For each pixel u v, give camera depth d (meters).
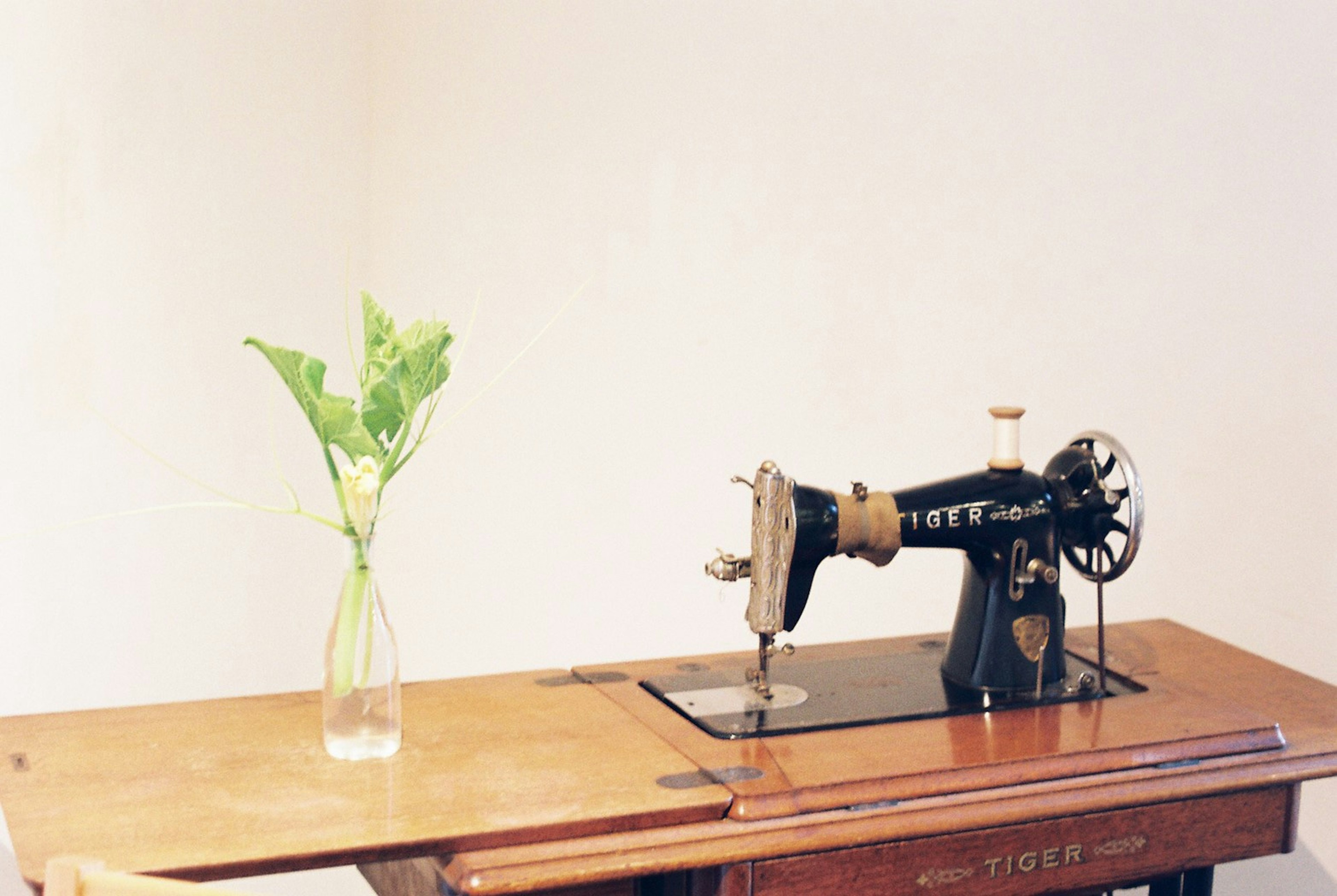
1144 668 2.50
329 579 3.45
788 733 2.11
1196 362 3.30
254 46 3.13
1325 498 3.17
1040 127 3.35
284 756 1.96
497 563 3.55
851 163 3.41
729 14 3.38
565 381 3.50
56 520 2.88
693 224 3.45
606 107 3.40
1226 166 3.23
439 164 3.41
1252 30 3.17
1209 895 2.21
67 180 2.82
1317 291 3.16
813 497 2.19
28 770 1.88
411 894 1.96
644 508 3.54
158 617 3.10
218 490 3.15
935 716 2.20
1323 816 3.23
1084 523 2.35
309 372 1.94
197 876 1.62
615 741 2.07
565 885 1.73
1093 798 2.02
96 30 2.84
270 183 3.20
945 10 3.34
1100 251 3.35
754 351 3.48
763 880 1.85
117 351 2.96
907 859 1.93
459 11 3.36
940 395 3.46
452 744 2.03
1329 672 3.19
